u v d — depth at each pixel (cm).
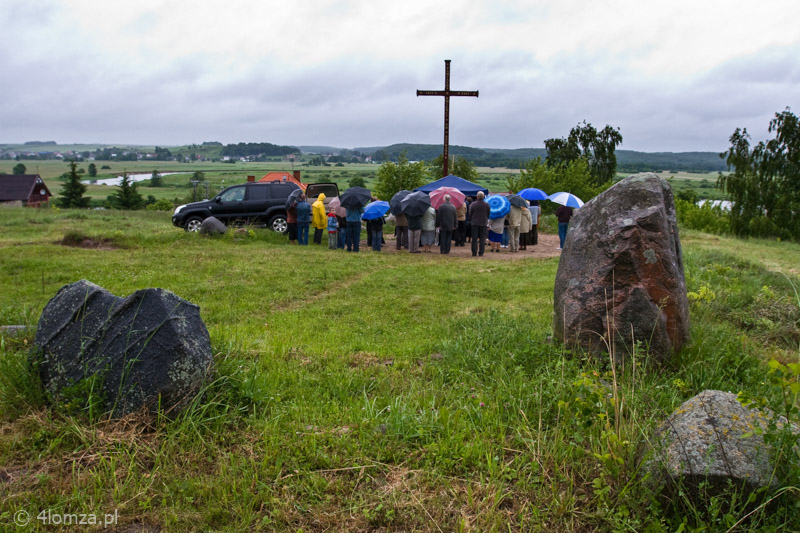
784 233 3441
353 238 1758
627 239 538
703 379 502
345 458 369
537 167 3509
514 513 318
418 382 532
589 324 552
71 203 6844
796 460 301
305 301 1042
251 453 372
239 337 705
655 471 315
